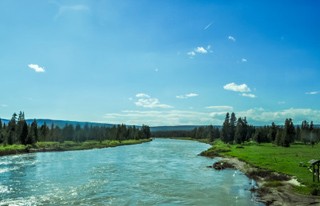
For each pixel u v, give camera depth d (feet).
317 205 113.50
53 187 148.05
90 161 261.24
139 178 176.76
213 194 138.00
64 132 574.56
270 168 191.01
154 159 282.36
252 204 120.88
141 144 585.63
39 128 535.19
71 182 161.38
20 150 350.23
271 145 443.32
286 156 259.39
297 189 135.54
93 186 151.94
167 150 406.21
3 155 314.14
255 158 244.83
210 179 175.63
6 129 461.78
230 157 276.62
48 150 384.47
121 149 428.97
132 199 127.95
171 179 174.70
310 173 169.48
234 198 130.72
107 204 119.96
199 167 226.17
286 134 410.72
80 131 588.09
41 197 128.36
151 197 131.85
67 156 309.01
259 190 142.72
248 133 543.39
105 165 233.35
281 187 141.79
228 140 519.19
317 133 544.21
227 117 533.14
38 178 171.73
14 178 170.81
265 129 567.18
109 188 148.36
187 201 125.80
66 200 124.47
